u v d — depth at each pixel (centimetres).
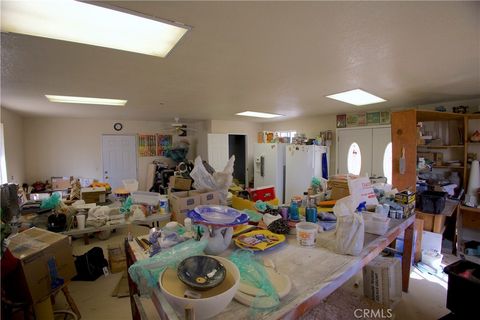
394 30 145
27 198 426
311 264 124
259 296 93
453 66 210
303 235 146
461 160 360
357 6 120
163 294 91
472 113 338
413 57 188
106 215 259
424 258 291
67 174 567
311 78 246
